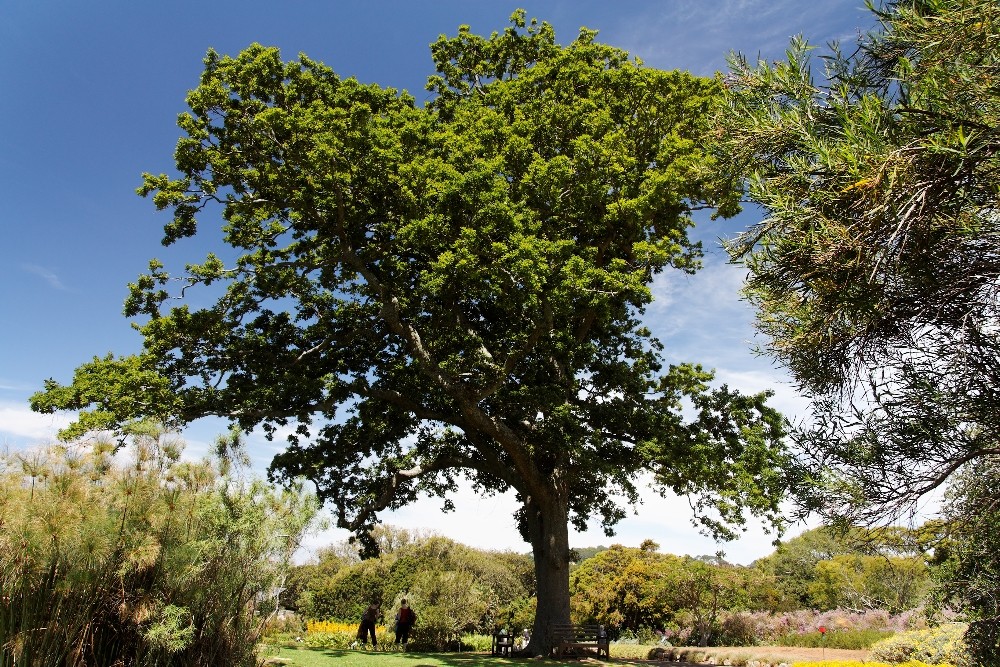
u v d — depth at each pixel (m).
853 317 4.01
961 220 3.37
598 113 17.16
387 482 20.62
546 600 18.06
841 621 22.36
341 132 15.09
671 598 28.06
